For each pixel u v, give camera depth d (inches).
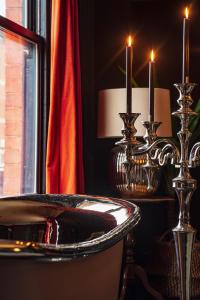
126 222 51.3
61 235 62.3
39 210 62.6
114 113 117.2
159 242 121.5
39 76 110.7
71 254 40.3
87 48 127.1
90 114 127.6
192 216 145.1
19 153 109.1
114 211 60.7
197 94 146.9
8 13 103.2
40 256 38.2
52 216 63.0
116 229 48.1
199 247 116.3
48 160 105.0
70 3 108.0
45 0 110.8
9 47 104.5
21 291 39.7
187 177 59.0
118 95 117.0
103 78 135.9
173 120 135.0
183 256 59.1
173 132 134.7
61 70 107.7
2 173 103.3
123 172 118.0
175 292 117.1
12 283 39.2
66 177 106.7
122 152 119.0
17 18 106.4
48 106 111.3
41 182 110.9
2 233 59.3
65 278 42.5
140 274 113.6
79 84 110.2
